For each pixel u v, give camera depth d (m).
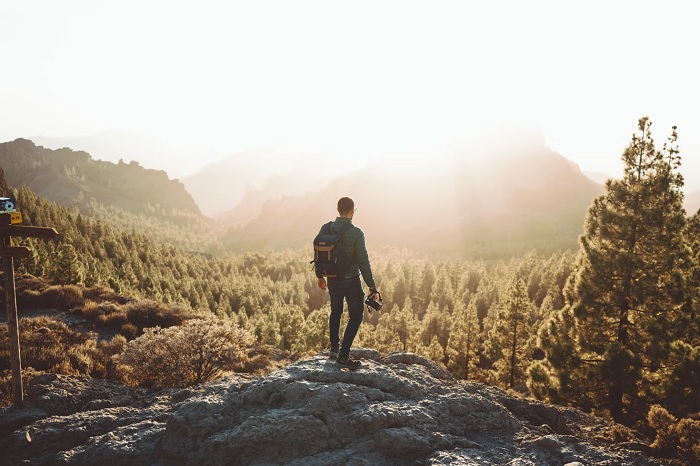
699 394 12.82
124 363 11.78
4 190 38.50
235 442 5.13
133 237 157.25
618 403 14.43
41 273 43.19
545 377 16.25
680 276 14.40
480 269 123.31
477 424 5.76
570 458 4.98
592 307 15.01
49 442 6.42
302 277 132.75
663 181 14.93
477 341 46.16
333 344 6.56
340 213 5.88
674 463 5.23
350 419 5.36
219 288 109.69
